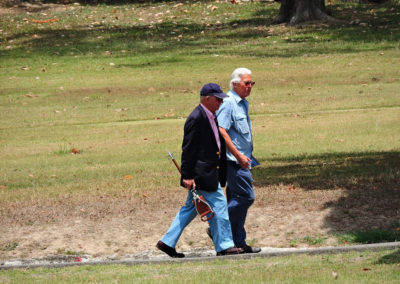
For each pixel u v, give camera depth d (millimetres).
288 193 28250
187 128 19234
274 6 103188
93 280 16688
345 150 38781
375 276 15289
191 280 15844
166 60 76000
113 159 40188
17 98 62312
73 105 59719
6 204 29281
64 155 42375
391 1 98875
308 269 16453
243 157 19969
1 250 23594
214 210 19703
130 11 106938
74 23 100250
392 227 23359
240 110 20328
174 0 113125
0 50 85438
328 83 62219
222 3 107500
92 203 28703
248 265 17516
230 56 76062
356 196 27031
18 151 44344
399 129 44812
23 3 113188
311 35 83812
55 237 24672
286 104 56062
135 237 24375
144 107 57938
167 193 29812
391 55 71562
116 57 79062
